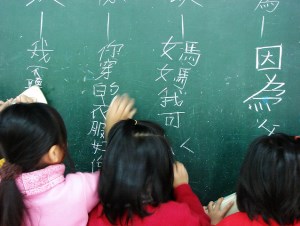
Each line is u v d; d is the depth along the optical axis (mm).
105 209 828
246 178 813
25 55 1271
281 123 1138
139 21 1183
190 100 1188
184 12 1151
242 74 1141
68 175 889
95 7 1205
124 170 798
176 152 1224
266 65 1122
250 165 806
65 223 817
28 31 1258
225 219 847
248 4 1110
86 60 1234
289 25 1094
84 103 1259
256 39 1118
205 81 1169
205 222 916
